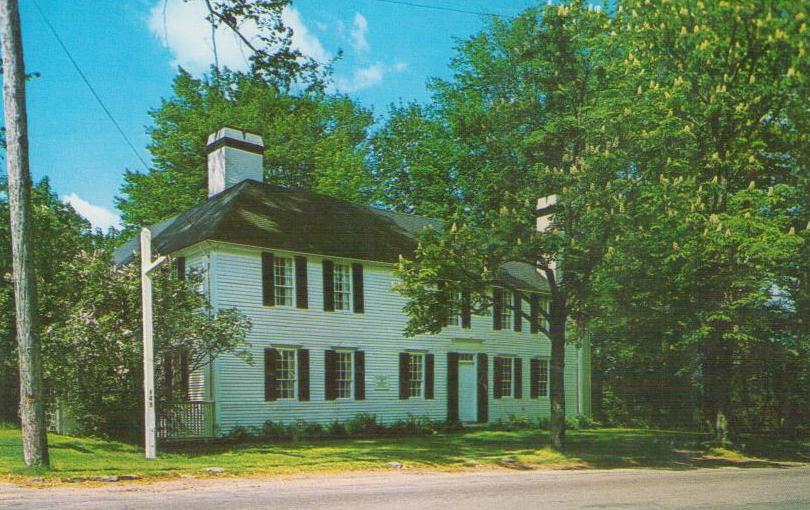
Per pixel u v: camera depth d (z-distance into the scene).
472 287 20.69
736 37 19.27
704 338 21.30
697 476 15.48
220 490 12.05
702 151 21.38
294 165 42.00
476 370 30.83
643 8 20.61
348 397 26.48
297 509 9.45
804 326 23.33
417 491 11.93
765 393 31.58
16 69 14.03
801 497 11.06
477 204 30.22
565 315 21.52
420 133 43.81
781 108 20.55
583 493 11.59
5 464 14.25
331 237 27.14
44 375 19.06
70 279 19.98
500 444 22.88
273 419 24.23
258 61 20.59
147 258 16.50
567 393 34.34
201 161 40.09
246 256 24.30
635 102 20.05
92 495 11.19
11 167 13.98
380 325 27.78
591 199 19.08
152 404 16.38
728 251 19.19
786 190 20.59
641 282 20.00
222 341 19.75
